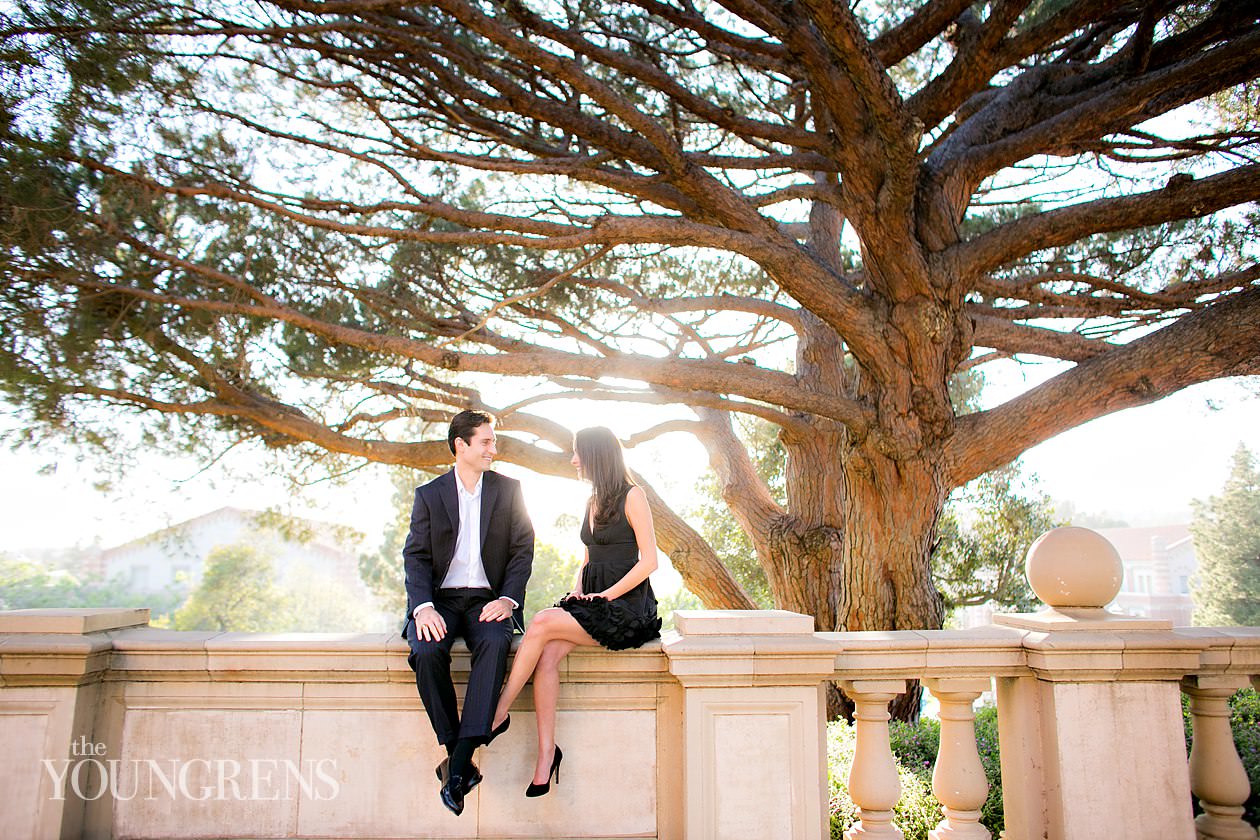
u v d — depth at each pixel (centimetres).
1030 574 375
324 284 799
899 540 727
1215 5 697
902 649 341
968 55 620
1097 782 328
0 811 314
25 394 657
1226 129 895
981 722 628
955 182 688
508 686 325
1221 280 779
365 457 877
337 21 649
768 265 668
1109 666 331
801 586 1000
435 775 337
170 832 333
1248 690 586
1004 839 349
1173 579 5022
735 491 1092
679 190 663
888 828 335
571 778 337
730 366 775
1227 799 342
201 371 752
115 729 336
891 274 675
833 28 499
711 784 316
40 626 327
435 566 348
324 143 668
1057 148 751
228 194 623
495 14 710
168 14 580
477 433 356
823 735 327
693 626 327
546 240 619
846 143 603
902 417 703
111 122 606
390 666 335
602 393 856
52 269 632
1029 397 713
